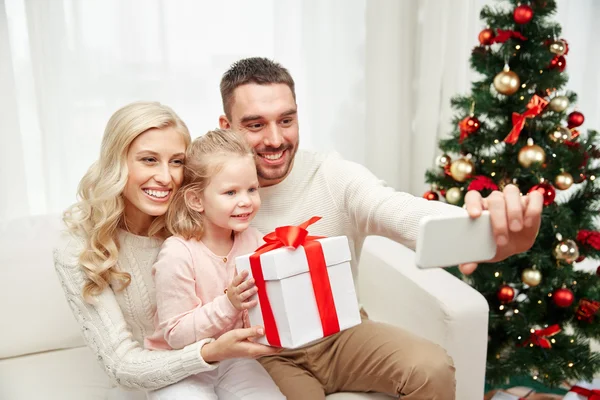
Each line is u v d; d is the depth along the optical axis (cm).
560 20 244
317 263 106
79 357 155
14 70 193
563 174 169
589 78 252
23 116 198
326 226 144
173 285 120
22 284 152
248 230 135
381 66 232
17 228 160
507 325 179
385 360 125
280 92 139
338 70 230
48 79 196
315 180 147
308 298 105
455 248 77
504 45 167
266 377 126
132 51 204
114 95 205
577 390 169
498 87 167
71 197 207
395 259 170
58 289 155
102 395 142
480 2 235
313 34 223
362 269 182
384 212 125
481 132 179
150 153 121
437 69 238
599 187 182
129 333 124
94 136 206
